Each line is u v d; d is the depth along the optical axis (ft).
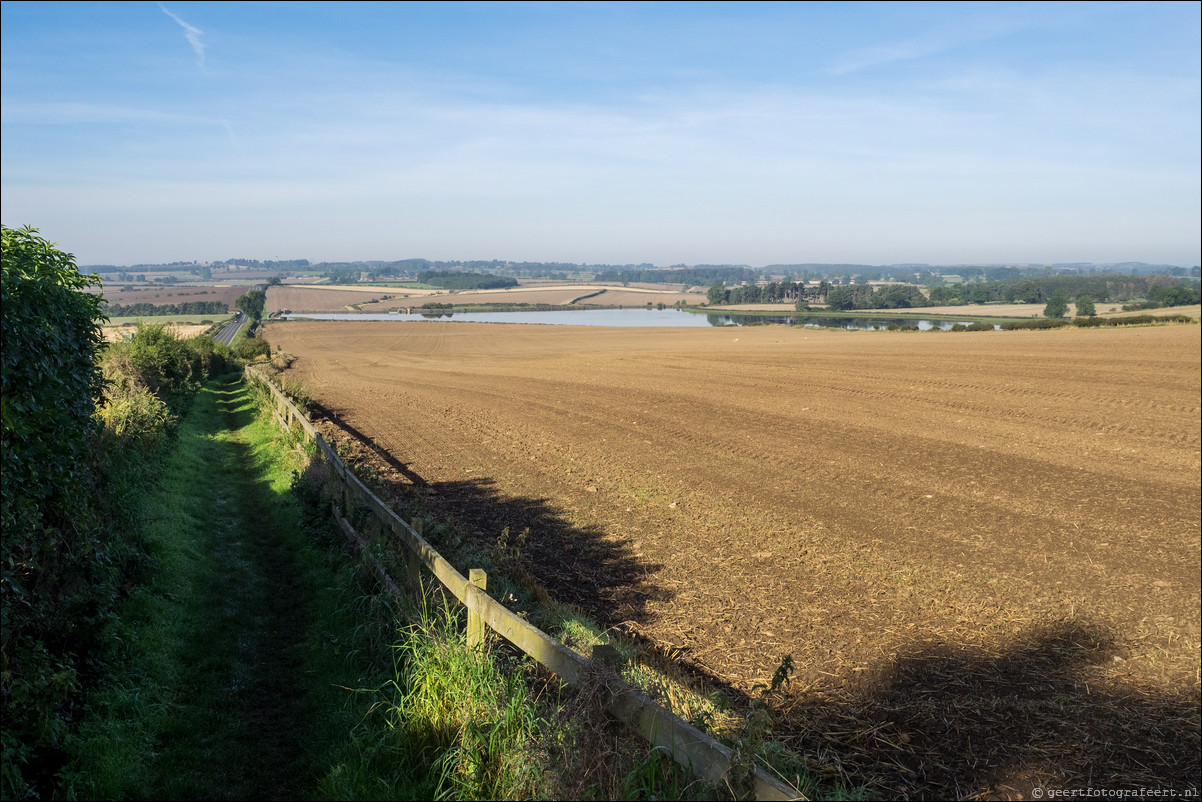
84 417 22.03
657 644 23.30
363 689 17.11
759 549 33.09
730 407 79.41
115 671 17.53
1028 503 40.96
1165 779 16.65
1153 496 42.32
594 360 156.15
